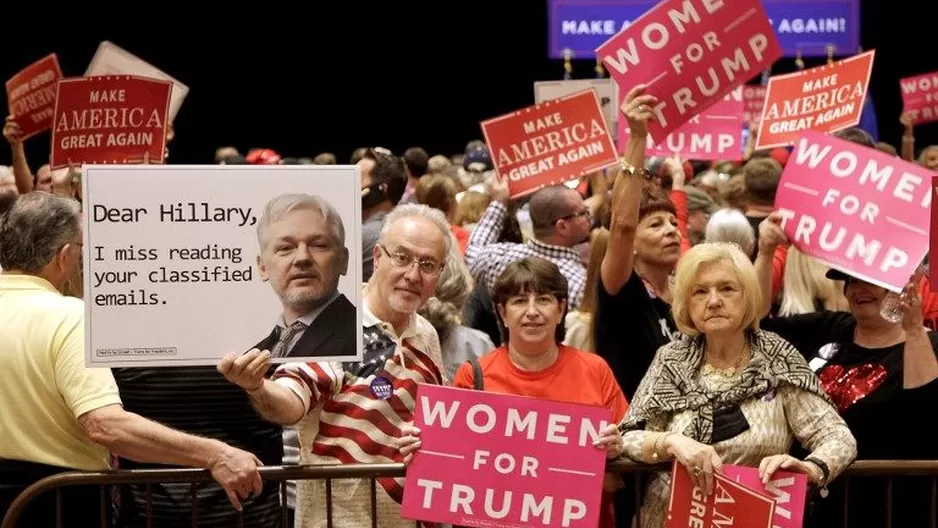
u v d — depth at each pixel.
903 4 15.12
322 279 3.53
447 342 4.94
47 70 7.33
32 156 13.66
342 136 15.36
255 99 15.05
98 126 6.27
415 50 15.26
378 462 3.81
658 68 4.98
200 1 14.55
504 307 4.19
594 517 3.65
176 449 3.62
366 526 3.87
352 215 3.55
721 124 7.14
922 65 15.23
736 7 4.95
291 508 4.55
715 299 3.79
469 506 3.67
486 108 15.46
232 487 3.62
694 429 3.79
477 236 6.59
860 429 4.21
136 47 14.41
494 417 3.68
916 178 4.39
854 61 6.88
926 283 5.48
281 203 3.52
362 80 15.25
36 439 3.83
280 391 3.61
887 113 15.34
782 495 3.60
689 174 9.20
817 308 5.45
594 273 5.09
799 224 4.54
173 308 3.50
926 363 4.11
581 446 3.67
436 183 7.19
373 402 3.83
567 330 5.08
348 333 3.54
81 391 3.71
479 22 15.26
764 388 3.77
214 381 4.09
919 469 3.81
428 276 3.85
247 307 3.52
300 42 15.01
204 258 3.50
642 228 4.83
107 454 4.03
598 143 6.52
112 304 3.48
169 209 3.49
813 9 13.33
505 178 6.57
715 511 3.62
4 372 3.82
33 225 3.88
